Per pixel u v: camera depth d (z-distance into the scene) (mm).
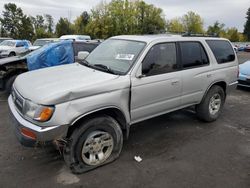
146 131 4859
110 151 3615
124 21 45750
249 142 4535
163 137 4613
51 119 2941
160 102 4121
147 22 48594
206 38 5008
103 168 3541
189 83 4520
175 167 3625
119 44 4305
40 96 3002
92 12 45125
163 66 4109
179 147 4242
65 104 3016
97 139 3422
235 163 3787
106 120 3418
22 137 3078
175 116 5703
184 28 60969
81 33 50969
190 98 4672
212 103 5285
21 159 3732
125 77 3578
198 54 4750
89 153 3432
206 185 3240
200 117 5301
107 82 3379
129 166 3611
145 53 3840
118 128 3600
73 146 3230
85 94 3152
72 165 3305
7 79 6758
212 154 4039
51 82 3367
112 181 3266
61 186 3146
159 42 4082
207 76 4863
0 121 5125
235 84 5676
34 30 57781
